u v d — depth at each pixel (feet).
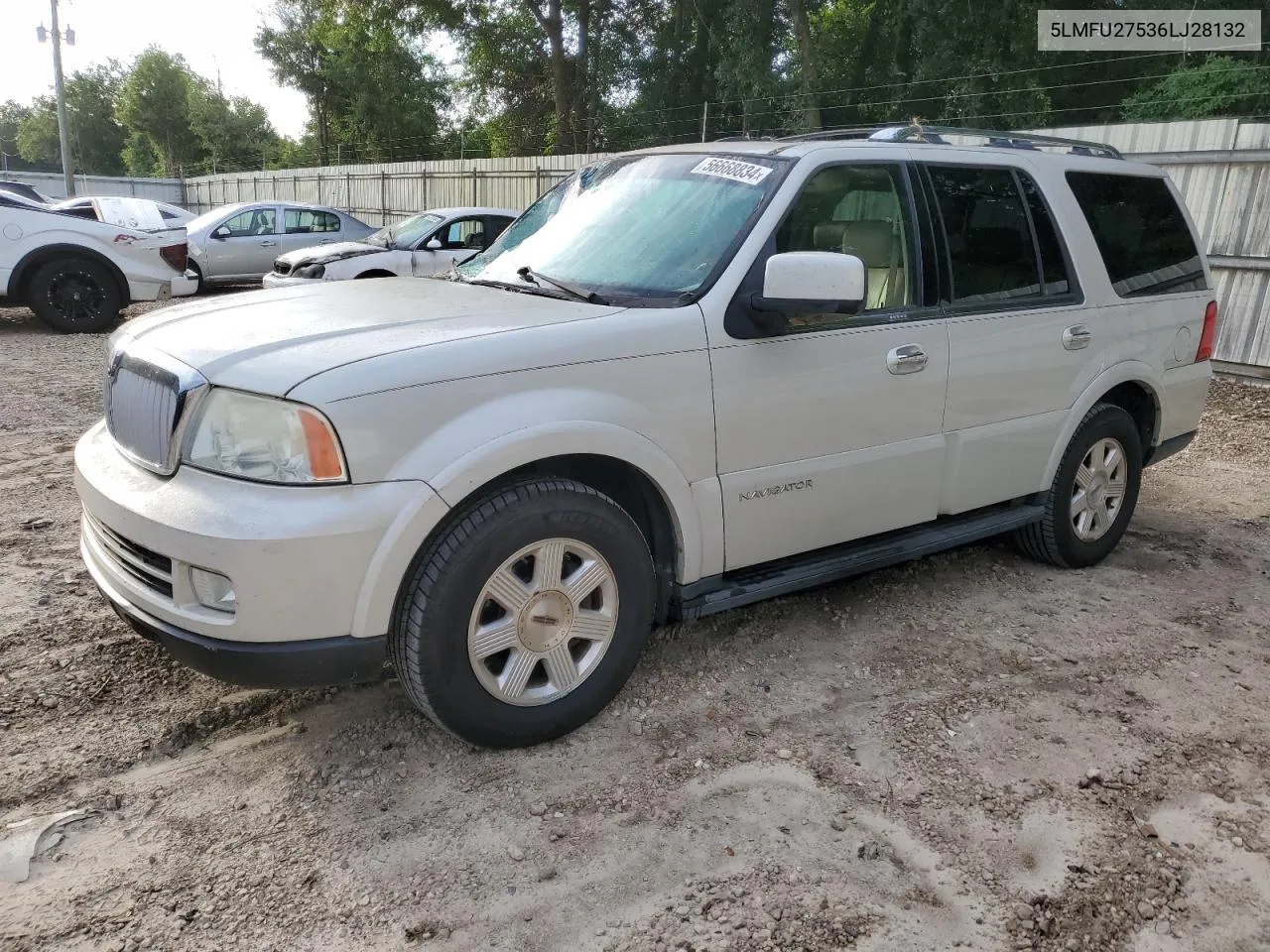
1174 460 22.56
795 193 11.10
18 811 8.77
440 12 105.81
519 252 12.65
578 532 9.56
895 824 8.96
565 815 8.94
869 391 11.57
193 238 51.21
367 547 8.36
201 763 9.62
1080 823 9.08
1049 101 60.90
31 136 261.44
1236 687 11.80
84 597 13.17
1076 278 14.10
